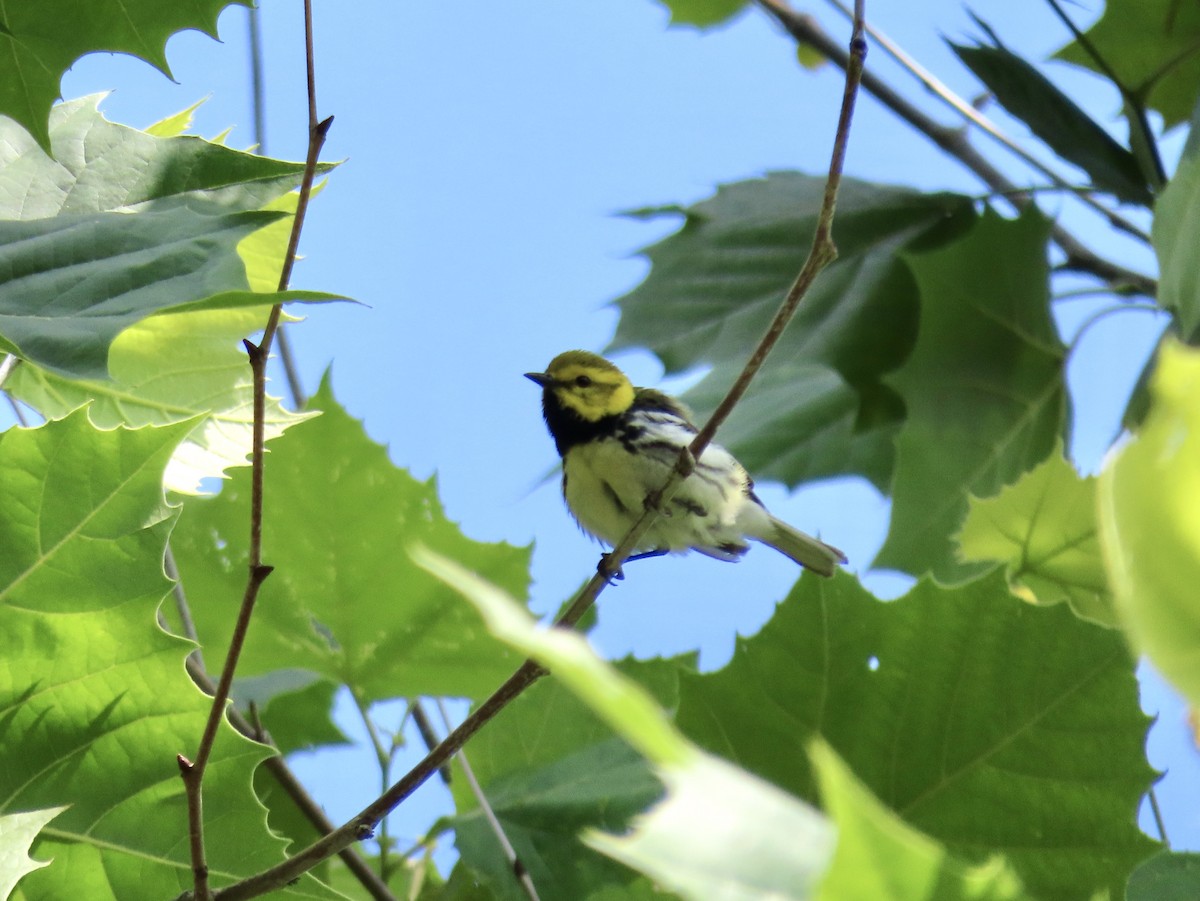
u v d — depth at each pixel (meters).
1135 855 6.42
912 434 10.70
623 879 7.93
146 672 6.12
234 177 7.33
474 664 9.58
